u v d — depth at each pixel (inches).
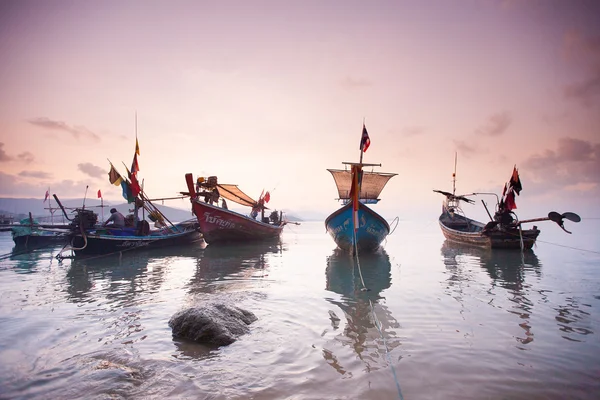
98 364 196.7
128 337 241.8
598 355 212.5
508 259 658.8
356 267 576.7
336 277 481.7
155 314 297.7
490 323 274.2
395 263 624.4
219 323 242.7
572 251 786.2
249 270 542.3
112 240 729.6
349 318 287.1
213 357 207.3
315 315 295.0
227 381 177.0
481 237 835.4
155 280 458.0
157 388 169.3
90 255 715.4
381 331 255.1
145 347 223.3
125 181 812.0
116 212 800.3
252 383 175.2
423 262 635.5
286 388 170.2
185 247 918.4
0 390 167.6
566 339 239.5
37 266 593.9
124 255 738.2
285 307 320.5
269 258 698.2
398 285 423.2
